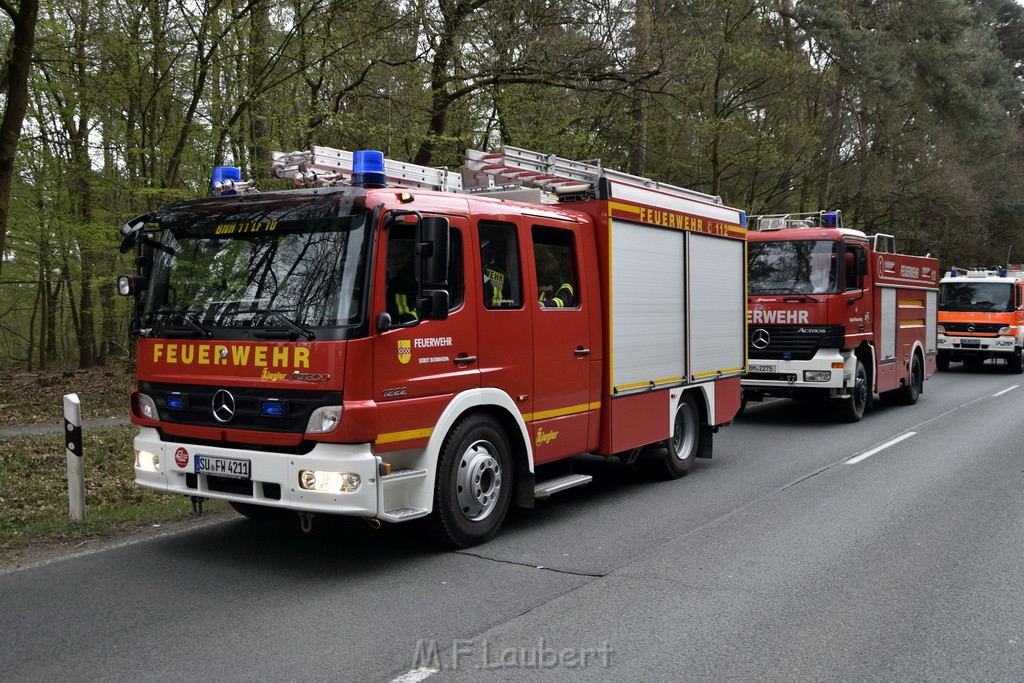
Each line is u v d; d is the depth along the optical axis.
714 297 9.52
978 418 14.05
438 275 5.49
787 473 9.38
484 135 17.53
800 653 4.38
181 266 6.09
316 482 5.38
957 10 30.30
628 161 20.81
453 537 6.15
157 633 4.57
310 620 4.79
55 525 6.64
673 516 7.38
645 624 4.77
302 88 14.86
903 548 6.36
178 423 5.96
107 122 15.86
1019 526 7.01
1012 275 25.91
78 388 15.53
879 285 14.26
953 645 4.50
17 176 14.02
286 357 5.48
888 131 30.73
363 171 5.82
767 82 23.83
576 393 7.30
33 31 9.97
